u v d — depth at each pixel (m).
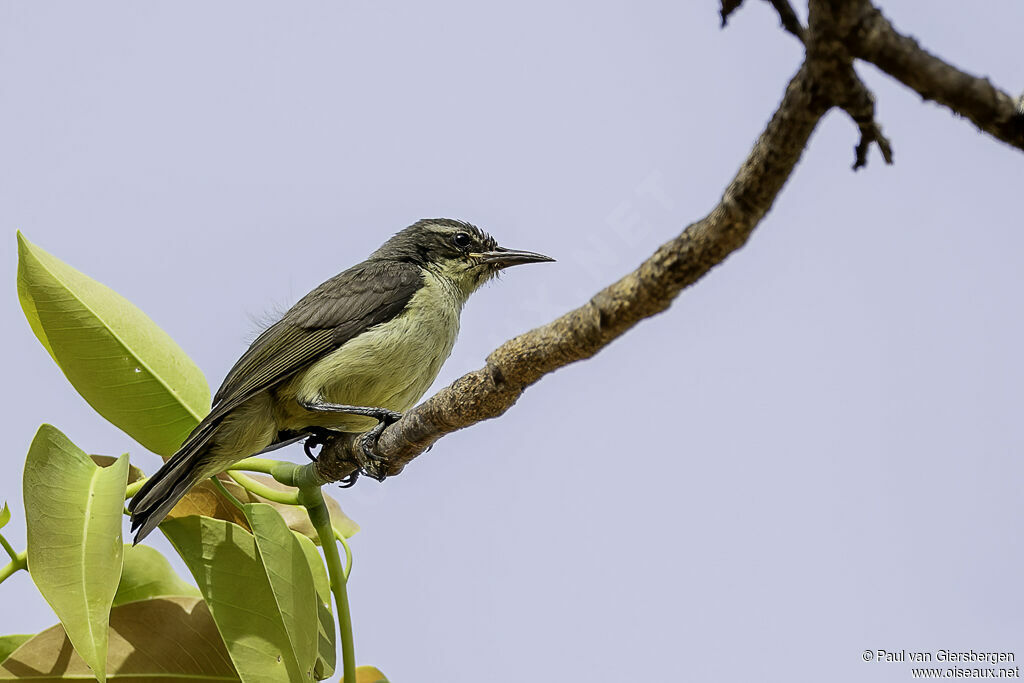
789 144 5.17
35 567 7.37
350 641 8.15
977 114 5.04
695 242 5.64
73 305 8.72
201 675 8.12
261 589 7.80
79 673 7.97
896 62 4.92
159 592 8.52
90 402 8.77
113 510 7.56
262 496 8.51
